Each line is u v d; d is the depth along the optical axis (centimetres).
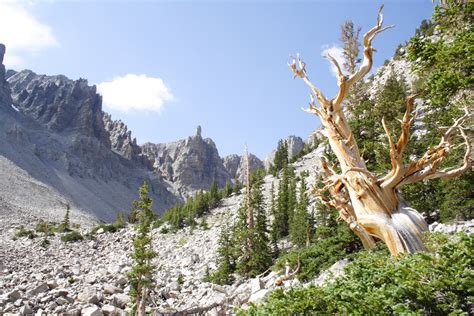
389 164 1742
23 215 10569
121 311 2339
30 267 4391
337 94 1105
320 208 3897
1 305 2370
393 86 3600
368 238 1069
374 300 491
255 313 571
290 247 4381
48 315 2225
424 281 514
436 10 961
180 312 1769
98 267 4250
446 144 960
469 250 530
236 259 3538
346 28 2448
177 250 5681
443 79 876
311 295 550
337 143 1078
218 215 7888
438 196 2123
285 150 10406
